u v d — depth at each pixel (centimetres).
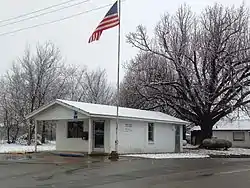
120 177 1316
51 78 4234
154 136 2839
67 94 4725
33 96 4081
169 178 1302
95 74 5875
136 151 2655
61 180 1231
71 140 2683
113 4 2288
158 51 3469
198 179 1282
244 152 3284
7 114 4200
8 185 1120
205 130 3512
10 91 4203
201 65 3316
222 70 3256
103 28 2288
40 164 1772
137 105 3647
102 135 2517
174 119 3077
